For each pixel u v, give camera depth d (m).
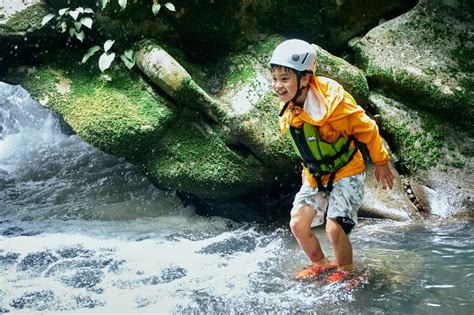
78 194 5.81
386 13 5.75
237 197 5.02
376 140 3.61
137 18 5.23
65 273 4.04
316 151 3.66
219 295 3.64
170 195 5.54
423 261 4.00
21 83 5.29
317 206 3.83
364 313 3.33
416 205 5.04
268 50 5.41
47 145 7.13
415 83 5.23
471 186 5.00
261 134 4.80
